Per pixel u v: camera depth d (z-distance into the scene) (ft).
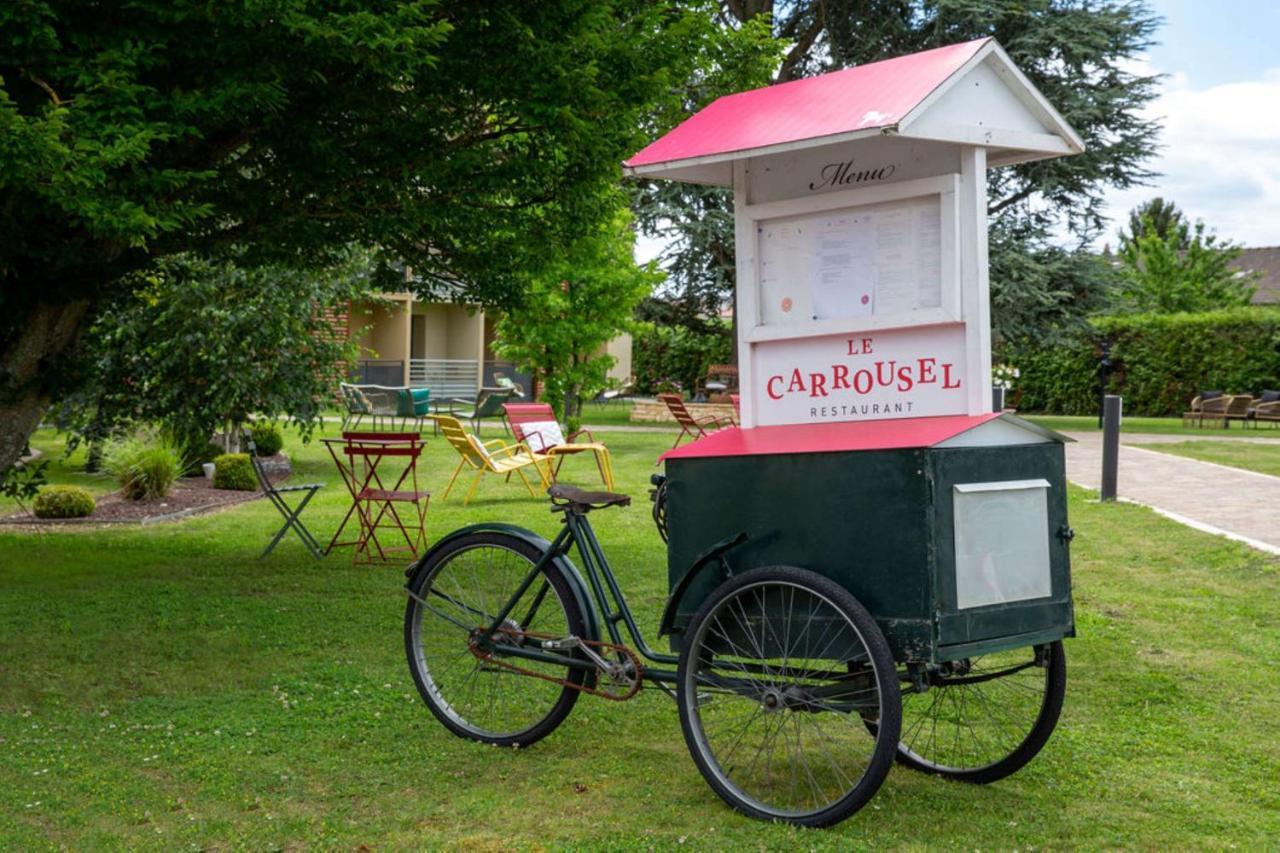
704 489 13.80
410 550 32.58
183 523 38.68
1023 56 89.04
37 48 19.34
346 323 59.41
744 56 30.12
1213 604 24.90
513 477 52.75
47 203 19.76
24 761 14.90
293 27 19.36
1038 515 13.39
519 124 25.85
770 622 13.28
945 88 13.24
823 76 15.02
